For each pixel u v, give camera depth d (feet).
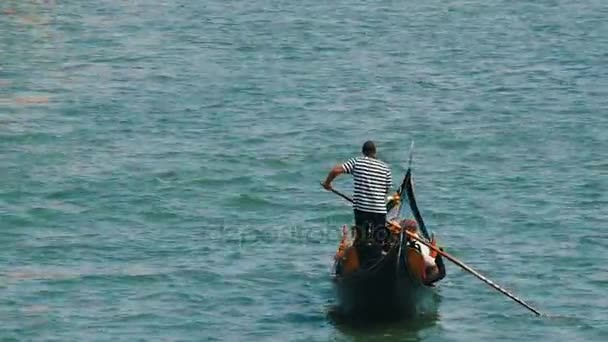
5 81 360.89
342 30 451.94
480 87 357.61
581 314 191.11
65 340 181.47
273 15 482.69
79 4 502.79
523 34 445.37
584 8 501.15
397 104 335.88
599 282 204.13
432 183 264.52
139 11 490.49
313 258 215.92
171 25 460.55
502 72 378.94
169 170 271.28
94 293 198.90
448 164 280.31
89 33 442.50
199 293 199.31
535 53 410.31
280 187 261.24
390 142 297.94
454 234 228.63
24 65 385.09
